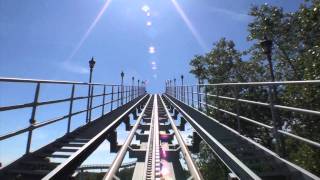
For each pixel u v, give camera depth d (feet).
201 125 40.91
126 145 34.94
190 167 27.58
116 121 49.32
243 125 80.79
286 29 77.82
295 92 45.91
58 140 30.50
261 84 23.53
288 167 19.65
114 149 46.21
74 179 23.91
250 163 23.88
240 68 112.16
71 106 33.45
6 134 18.84
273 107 21.95
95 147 33.60
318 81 15.38
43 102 24.62
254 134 80.53
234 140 30.09
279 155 21.30
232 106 83.56
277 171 20.68
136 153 34.73
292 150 51.93
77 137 33.58
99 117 49.57
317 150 39.45
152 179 25.34
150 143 36.52
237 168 22.00
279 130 21.16
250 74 104.42
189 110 63.46
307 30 58.54
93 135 34.96
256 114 80.69
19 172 20.54
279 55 84.48
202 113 49.80
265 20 80.48
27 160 22.82
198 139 48.32
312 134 40.96
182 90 82.79
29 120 23.02
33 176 20.75
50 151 26.66
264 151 23.45
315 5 50.21
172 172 30.89
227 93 92.68
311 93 40.37
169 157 35.45
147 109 89.56
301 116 43.37
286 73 84.23
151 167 27.86
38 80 23.27
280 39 80.18
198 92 55.57
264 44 37.55
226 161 25.31
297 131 44.78
